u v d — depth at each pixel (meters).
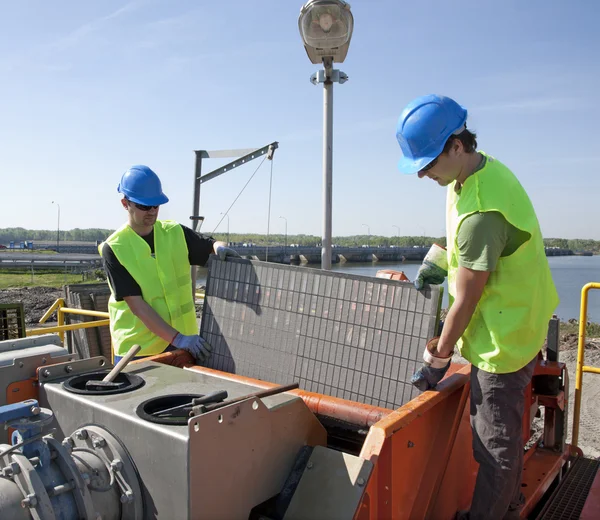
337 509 1.69
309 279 2.95
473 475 2.63
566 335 10.06
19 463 1.51
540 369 3.20
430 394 2.16
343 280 2.82
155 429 1.62
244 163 5.00
